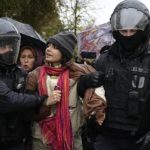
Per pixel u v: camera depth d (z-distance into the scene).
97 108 4.26
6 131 4.39
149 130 4.28
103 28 9.05
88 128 4.51
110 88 4.32
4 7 17.27
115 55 4.36
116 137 4.33
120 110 4.27
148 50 4.30
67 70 4.57
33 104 4.39
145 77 4.24
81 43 9.11
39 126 4.54
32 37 5.74
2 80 4.44
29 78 4.60
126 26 4.27
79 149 4.65
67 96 4.48
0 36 4.46
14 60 4.53
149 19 4.36
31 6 18.62
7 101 4.34
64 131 4.48
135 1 4.36
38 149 4.59
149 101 4.23
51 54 4.55
